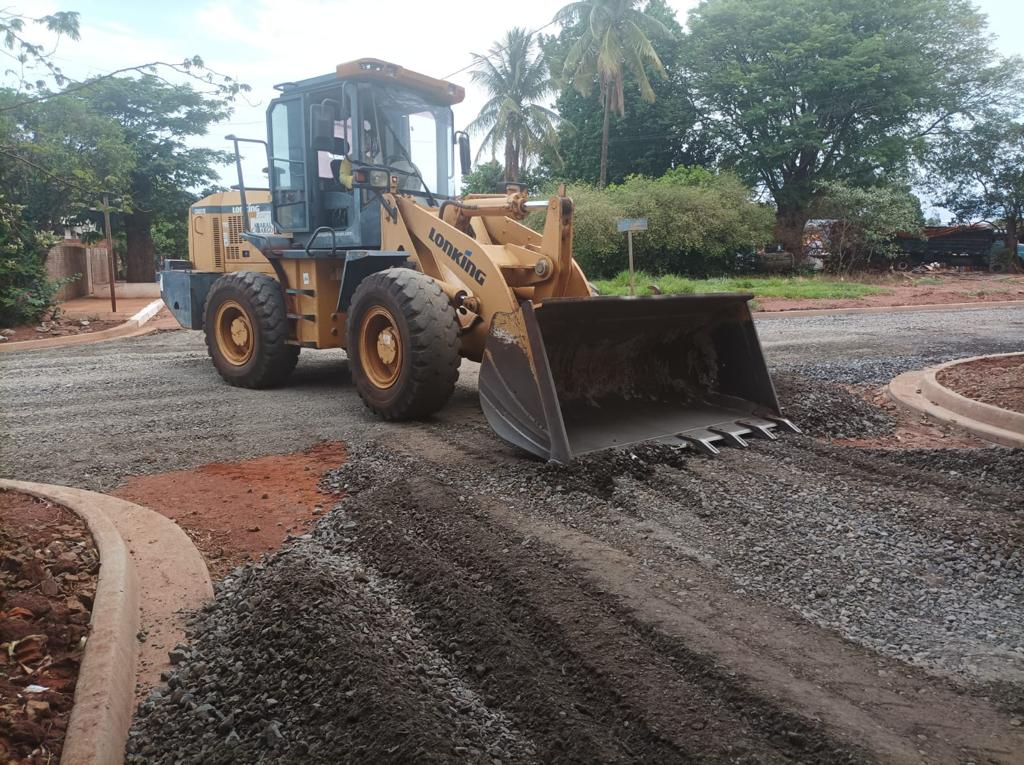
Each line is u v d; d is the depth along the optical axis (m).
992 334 12.98
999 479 4.98
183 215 27.06
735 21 35.59
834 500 4.59
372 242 7.64
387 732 2.43
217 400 7.83
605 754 2.35
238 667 2.96
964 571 3.71
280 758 2.45
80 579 3.55
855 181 35.00
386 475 5.16
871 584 3.57
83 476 5.34
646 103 37.19
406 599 3.47
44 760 2.39
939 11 36.31
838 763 2.31
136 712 2.77
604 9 31.77
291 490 5.05
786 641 3.05
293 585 3.44
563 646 2.97
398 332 6.53
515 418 5.49
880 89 33.78
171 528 4.23
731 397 6.56
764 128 35.44
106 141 10.80
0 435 6.41
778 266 31.67
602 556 3.77
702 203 28.59
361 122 7.46
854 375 9.08
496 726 2.56
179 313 10.11
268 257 8.23
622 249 28.45
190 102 25.84
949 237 40.72
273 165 8.41
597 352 6.08
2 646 2.96
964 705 2.65
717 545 3.99
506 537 4.03
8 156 4.62
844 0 35.41
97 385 8.70
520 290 6.82
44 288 14.48
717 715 2.55
